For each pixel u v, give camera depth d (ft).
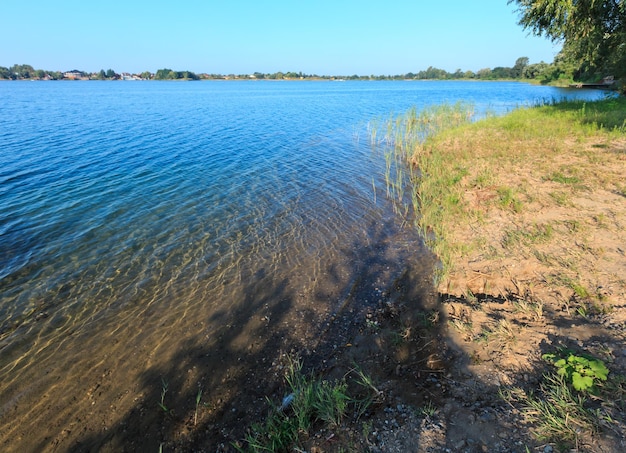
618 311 15.11
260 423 13.33
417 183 40.34
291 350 17.06
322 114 111.34
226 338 18.10
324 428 12.28
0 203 35.65
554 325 15.11
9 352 17.49
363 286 21.80
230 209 34.42
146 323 19.34
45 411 14.55
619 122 52.42
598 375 10.87
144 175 45.39
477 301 18.63
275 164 50.85
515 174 35.73
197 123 92.12
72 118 100.42
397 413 12.30
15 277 23.50
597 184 30.32
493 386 12.57
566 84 237.66
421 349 15.64
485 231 25.55
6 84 440.86
